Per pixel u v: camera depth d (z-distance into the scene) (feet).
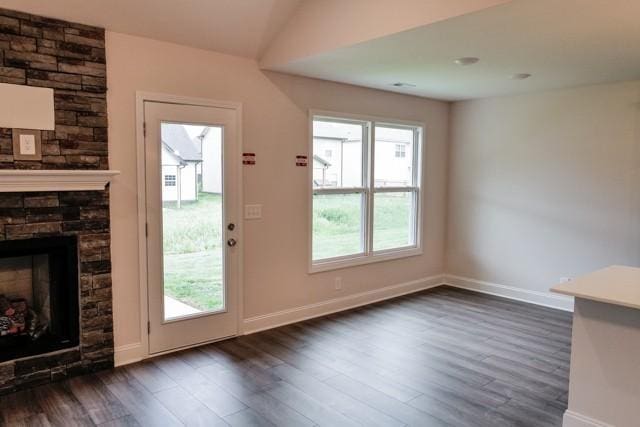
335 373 11.35
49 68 10.18
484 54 11.94
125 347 11.82
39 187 9.99
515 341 13.62
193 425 8.97
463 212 19.98
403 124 18.26
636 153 15.05
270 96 14.12
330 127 16.24
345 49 11.54
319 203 16.11
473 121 19.36
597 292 7.76
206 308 13.24
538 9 8.68
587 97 16.01
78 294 11.02
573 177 16.53
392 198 18.66
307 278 15.60
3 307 10.76
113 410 9.50
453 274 20.53
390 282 18.44
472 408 9.70
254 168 13.92
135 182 11.67
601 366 8.18
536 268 17.70
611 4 8.43
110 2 10.36
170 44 12.00
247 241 13.94
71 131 10.57
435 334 14.19
